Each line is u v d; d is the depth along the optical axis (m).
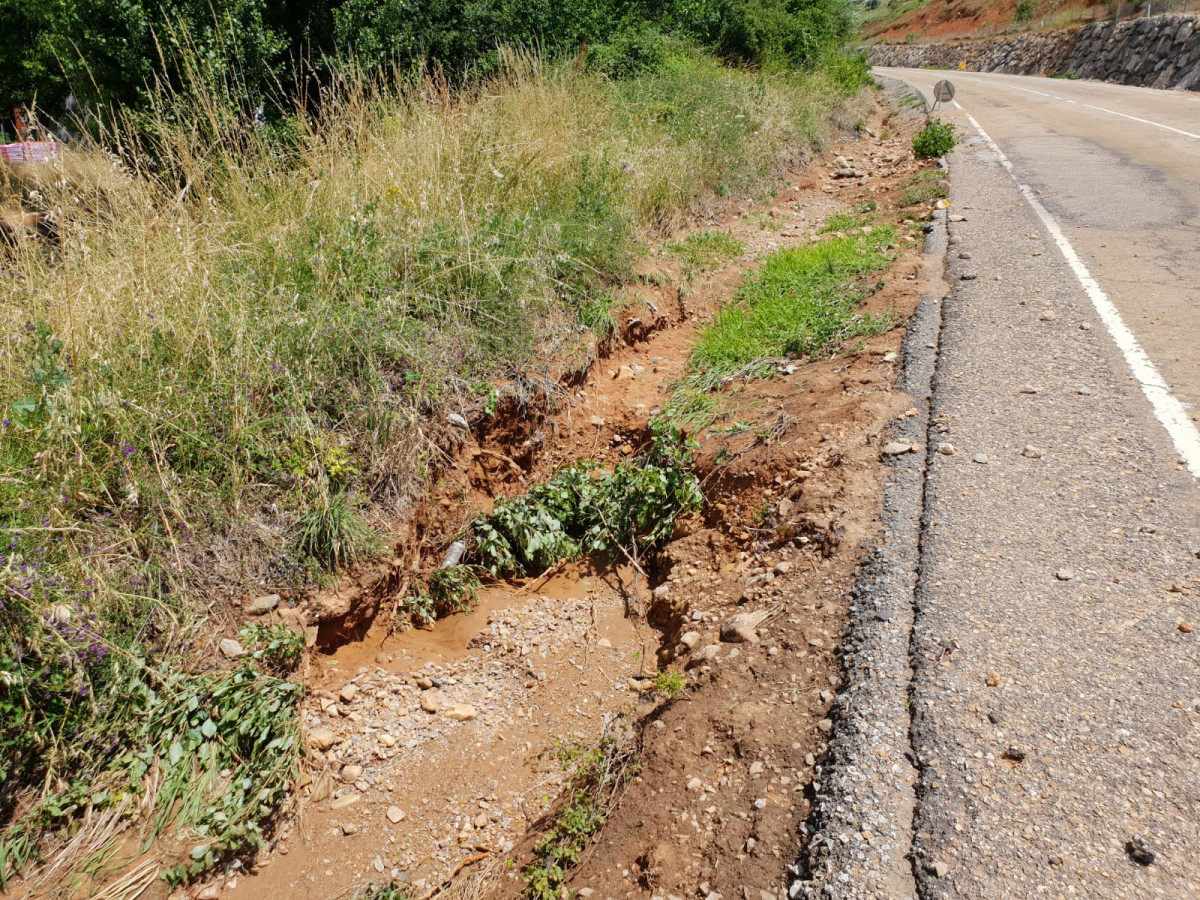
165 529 3.37
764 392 5.29
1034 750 2.43
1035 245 7.16
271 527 3.64
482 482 4.75
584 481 4.86
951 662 2.78
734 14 16.94
